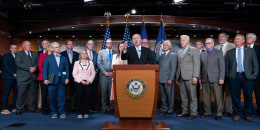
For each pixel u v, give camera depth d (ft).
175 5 23.62
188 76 12.98
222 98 14.25
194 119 12.51
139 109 9.11
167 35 28.58
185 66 13.20
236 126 10.73
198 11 25.96
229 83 12.91
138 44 12.59
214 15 26.96
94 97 15.46
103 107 14.75
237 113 12.59
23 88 14.70
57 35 28.76
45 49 16.22
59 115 13.70
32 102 15.56
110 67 14.78
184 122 11.70
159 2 23.24
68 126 10.84
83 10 26.20
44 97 14.55
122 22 24.07
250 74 12.20
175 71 13.74
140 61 12.34
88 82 13.17
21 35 27.58
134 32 27.99
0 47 23.62
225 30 26.04
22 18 28.07
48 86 13.25
